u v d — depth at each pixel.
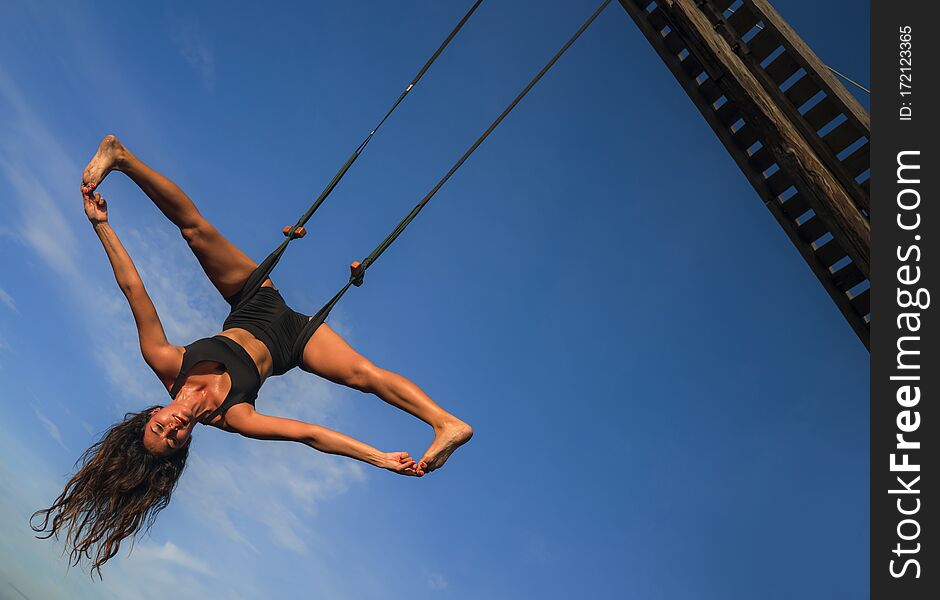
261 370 3.88
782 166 5.04
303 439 3.68
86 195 3.55
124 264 3.58
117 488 3.68
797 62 5.13
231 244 4.17
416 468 3.70
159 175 3.85
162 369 3.66
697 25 5.41
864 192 4.94
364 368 3.99
